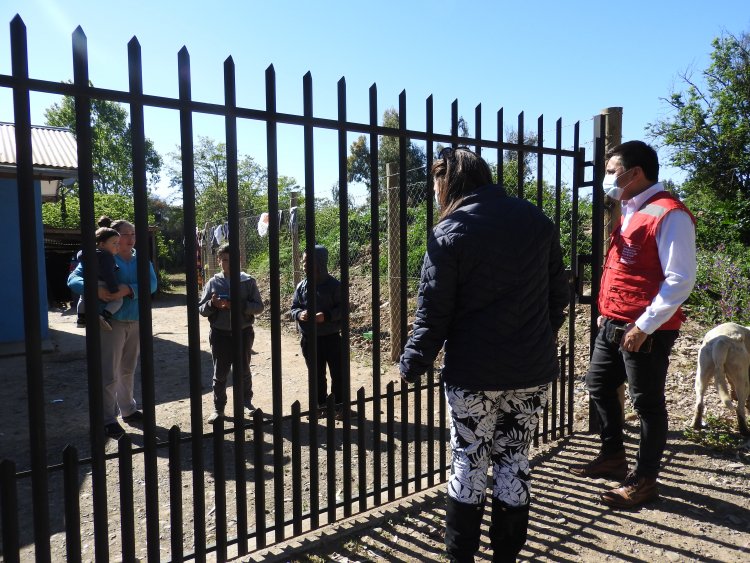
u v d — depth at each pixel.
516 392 2.22
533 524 2.93
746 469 3.47
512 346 2.12
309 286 2.65
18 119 1.83
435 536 2.81
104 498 2.12
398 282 6.44
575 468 3.53
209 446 4.25
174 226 31.12
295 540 2.75
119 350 4.48
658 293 2.83
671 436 4.02
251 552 2.59
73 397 5.66
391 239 6.39
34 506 1.98
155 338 9.23
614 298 3.14
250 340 4.87
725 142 22.08
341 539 2.79
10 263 8.12
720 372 3.91
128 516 2.20
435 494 3.25
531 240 2.15
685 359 5.94
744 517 2.95
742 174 21.92
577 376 5.66
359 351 7.20
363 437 2.96
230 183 2.31
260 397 5.65
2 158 7.25
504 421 2.29
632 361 3.01
